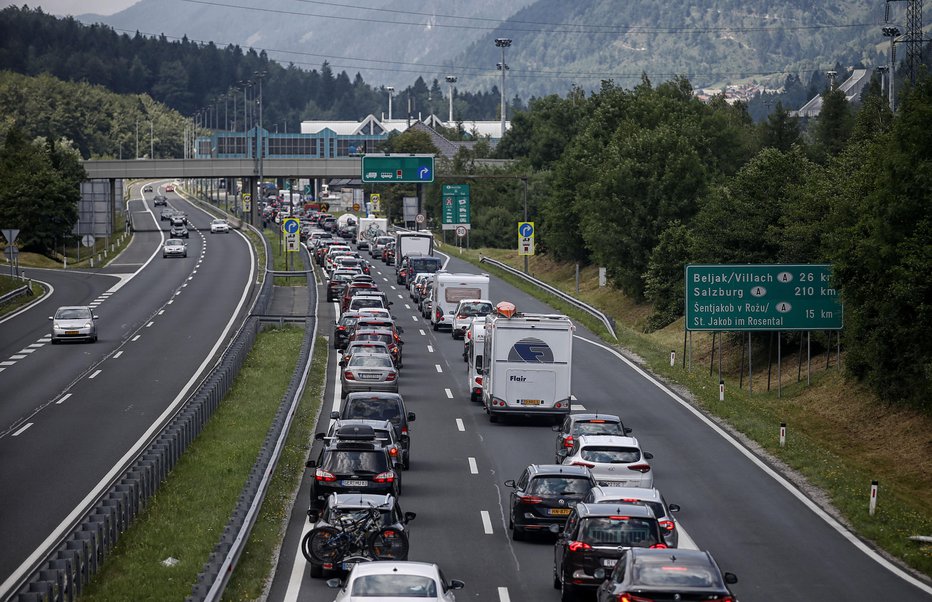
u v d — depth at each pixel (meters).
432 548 56.50
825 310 112.56
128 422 90.62
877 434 104.69
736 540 58.97
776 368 140.12
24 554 54.09
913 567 54.22
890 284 100.19
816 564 54.28
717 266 112.88
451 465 77.94
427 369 124.19
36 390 106.44
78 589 45.41
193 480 68.94
